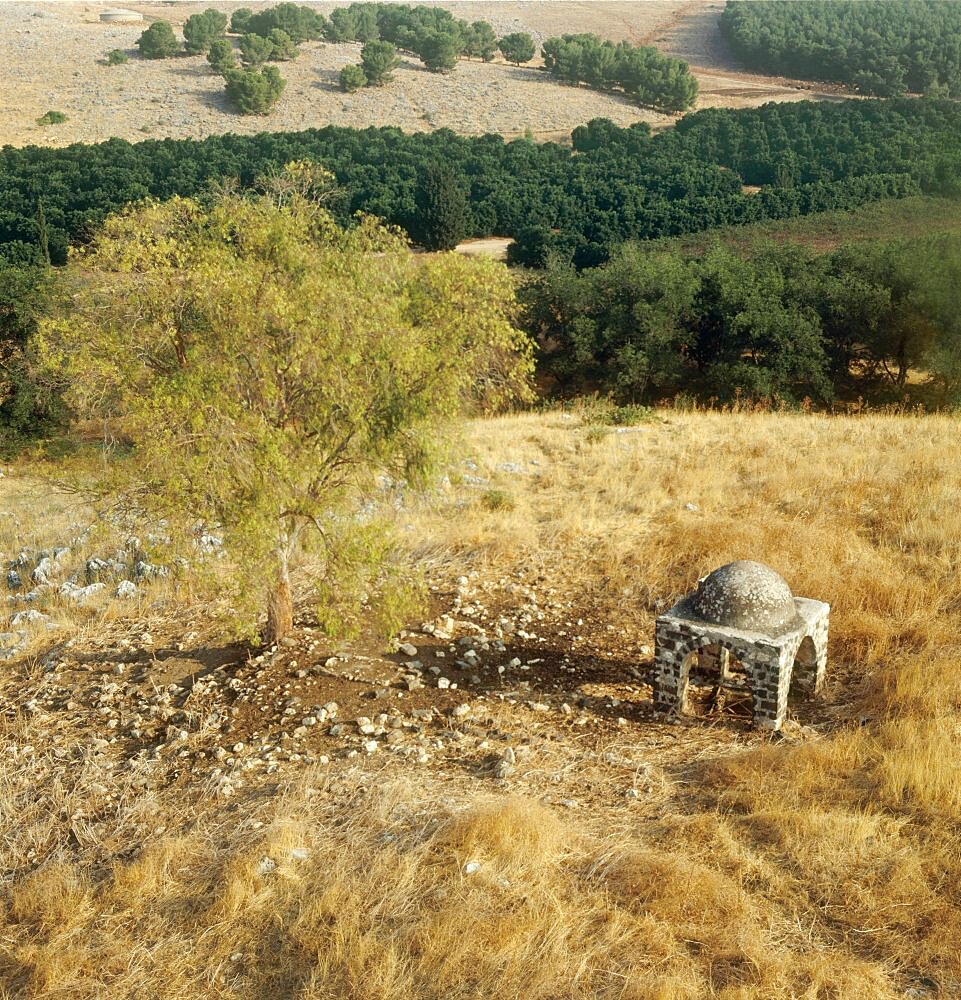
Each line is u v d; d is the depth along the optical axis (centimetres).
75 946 723
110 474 1038
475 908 698
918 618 1133
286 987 658
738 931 662
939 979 613
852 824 755
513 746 954
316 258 1056
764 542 1347
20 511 2283
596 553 1445
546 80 16400
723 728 969
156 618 1354
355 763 932
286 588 1186
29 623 1404
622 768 904
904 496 1486
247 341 995
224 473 972
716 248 5050
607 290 4788
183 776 952
